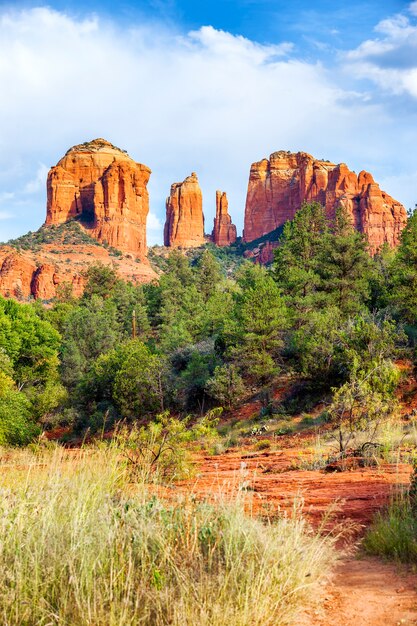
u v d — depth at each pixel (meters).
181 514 4.65
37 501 4.54
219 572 3.88
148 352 42.16
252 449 20.66
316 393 29.78
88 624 3.23
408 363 26.50
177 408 38.12
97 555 3.88
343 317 39.81
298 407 29.48
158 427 10.77
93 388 43.12
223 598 3.62
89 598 3.35
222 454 19.64
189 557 4.00
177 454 10.59
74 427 41.47
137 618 3.37
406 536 5.48
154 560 3.95
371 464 11.81
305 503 7.81
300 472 11.91
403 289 35.44
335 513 7.09
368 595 4.32
